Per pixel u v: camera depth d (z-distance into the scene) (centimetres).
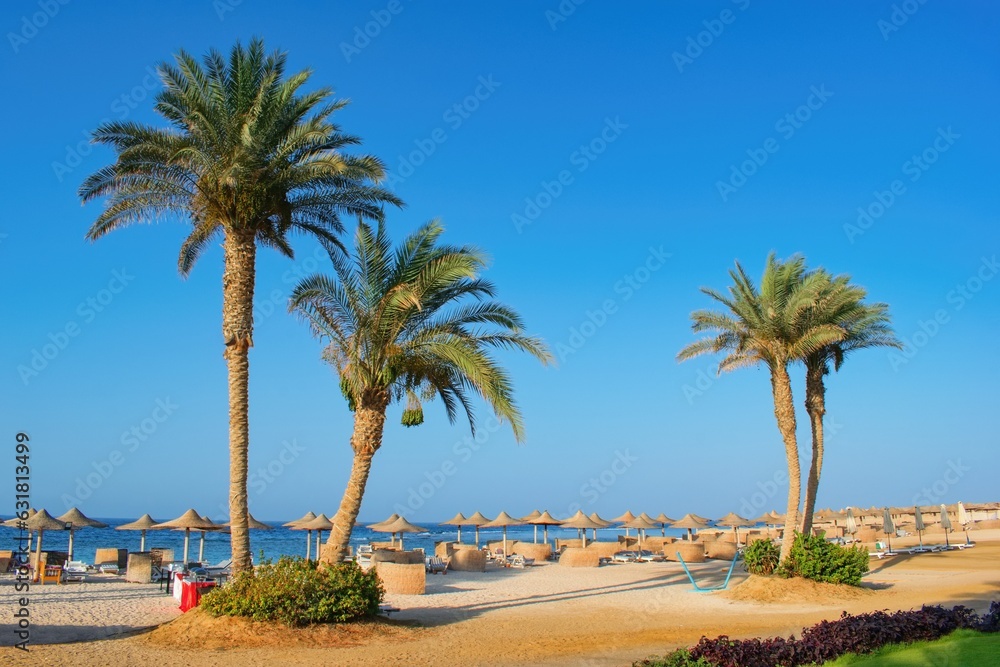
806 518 2692
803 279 2466
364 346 1659
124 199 1639
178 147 1573
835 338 2327
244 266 1602
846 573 2231
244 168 1520
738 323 2455
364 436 1633
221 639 1370
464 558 3145
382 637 1464
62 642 1364
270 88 1614
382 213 1797
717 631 1608
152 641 1376
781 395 2403
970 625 1197
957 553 3894
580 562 3494
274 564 1566
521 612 1900
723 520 4981
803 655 1068
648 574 3075
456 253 1694
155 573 2698
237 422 1555
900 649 1108
